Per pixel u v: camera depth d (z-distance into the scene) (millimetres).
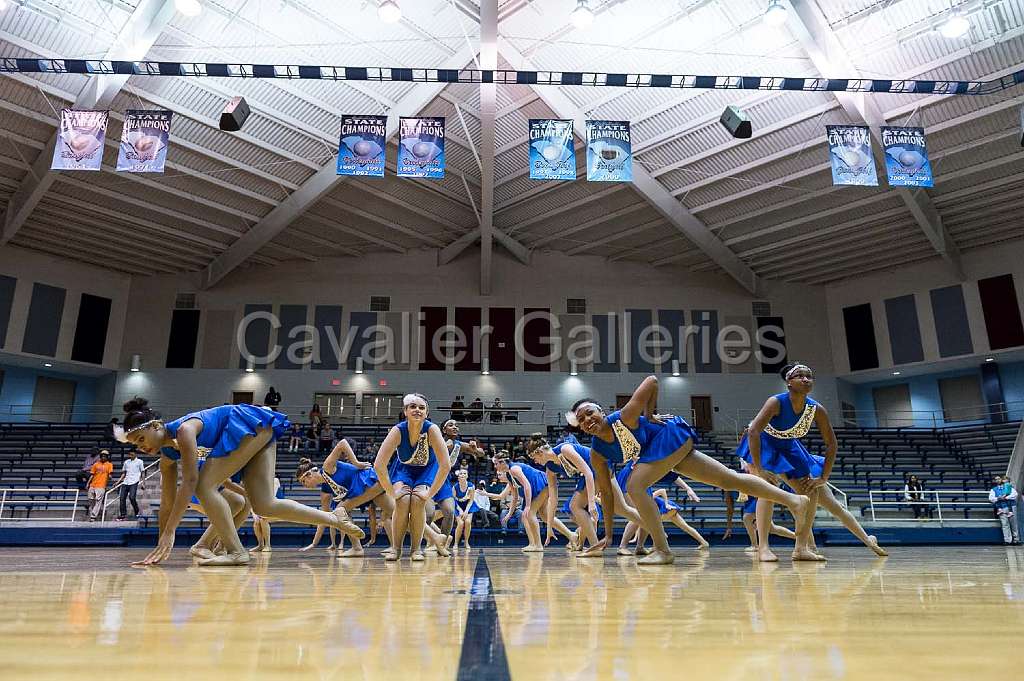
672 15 13430
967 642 727
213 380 21375
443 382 21719
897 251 20344
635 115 15891
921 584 1830
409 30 13812
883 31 13258
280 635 782
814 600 1309
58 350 20266
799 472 4145
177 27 13086
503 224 20859
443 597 1397
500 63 14703
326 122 15898
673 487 14852
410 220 20453
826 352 22406
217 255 20922
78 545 10742
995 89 12492
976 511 13828
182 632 799
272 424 3693
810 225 19141
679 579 2111
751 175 17062
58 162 11852
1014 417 20031
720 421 21641
